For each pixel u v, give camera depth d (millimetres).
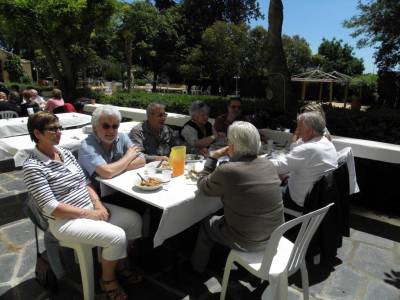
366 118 4188
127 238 2451
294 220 1859
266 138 4168
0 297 2320
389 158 3373
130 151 2783
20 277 2537
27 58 29859
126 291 2436
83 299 2318
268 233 2076
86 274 2145
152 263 2773
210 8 22641
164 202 2096
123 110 6488
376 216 3773
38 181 2061
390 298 2426
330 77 21188
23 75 25188
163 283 2539
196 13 22781
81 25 11055
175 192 2266
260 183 2020
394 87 15109
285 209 2965
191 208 2242
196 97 6855
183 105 6094
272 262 2057
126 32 14102
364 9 13781
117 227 2176
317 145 2613
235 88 22531
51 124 2107
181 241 3078
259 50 20109
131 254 2830
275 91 5980
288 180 2908
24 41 11648
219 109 5422
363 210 3932
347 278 2660
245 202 2014
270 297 1998
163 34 21000
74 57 11750
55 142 2160
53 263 2301
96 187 2629
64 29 10617
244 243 2084
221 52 20266
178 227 2189
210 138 3607
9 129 4551
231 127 2139
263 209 2025
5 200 3924
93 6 10805
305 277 2213
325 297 2430
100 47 18594
